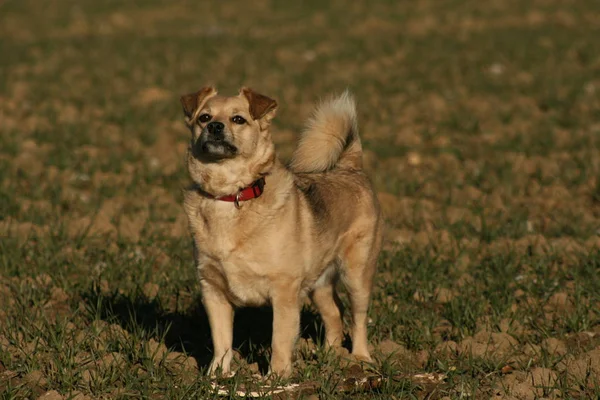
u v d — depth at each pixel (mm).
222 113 8117
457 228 13406
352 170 9648
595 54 28531
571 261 12000
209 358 9148
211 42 34688
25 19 41906
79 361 8727
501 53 29688
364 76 26734
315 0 47312
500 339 9445
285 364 8367
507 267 11578
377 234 9391
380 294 10758
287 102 23094
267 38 35781
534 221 13859
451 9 42000
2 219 13742
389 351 9289
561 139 19000
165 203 14672
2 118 20812
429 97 23516
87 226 13391
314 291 9328
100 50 32656
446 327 10102
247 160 8062
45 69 28266
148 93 24234
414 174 16562
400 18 40250
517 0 43500
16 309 10023
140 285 11016
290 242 8141
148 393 7965
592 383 8336
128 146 18828
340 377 8391
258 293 8312
